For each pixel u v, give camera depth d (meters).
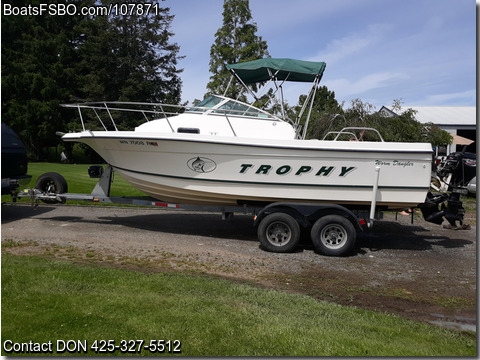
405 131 13.83
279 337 3.13
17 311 3.32
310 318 3.59
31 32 29.03
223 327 3.23
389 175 6.16
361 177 6.18
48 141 28.91
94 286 4.00
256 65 7.41
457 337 3.48
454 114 25.67
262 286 4.63
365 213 6.45
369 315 3.84
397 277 5.20
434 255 6.33
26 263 4.59
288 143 6.16
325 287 4.74
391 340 3.26
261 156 6.22
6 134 7.07
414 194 6.22
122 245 5.99
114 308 3.46
